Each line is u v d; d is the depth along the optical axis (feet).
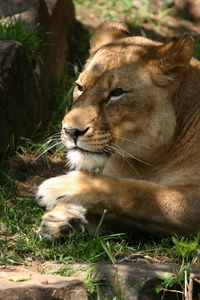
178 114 33.35
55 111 47.06
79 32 62.75
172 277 26.11
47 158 40.45
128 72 31.78
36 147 41.98
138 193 31.24
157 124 32.01
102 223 31.65
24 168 39.78
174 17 70.74
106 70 31.78
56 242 29.91
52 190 31.58
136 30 64.34
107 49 32.86
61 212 30.17
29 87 43.11
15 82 40.83
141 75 31.91
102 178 31.60
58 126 44.88
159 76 32.17
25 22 46.60
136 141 32.09
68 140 31.30
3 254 28.58
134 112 31.71
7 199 35.65
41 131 44.68
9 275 25.35
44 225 29.96
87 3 69.92
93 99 31.37
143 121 31.89
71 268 27.07
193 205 31.32
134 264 27.50
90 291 25.26
